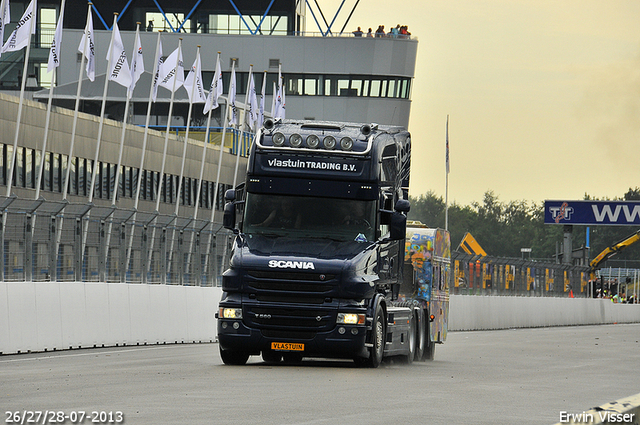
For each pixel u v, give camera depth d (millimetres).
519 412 29656
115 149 164250
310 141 48000
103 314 63938
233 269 45344
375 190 47719
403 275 59594
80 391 33000
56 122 148000
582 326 148875
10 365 46000
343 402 30859
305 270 44875
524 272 141375
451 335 101000
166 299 71688
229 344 45469
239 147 169375
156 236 71500
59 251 60781
